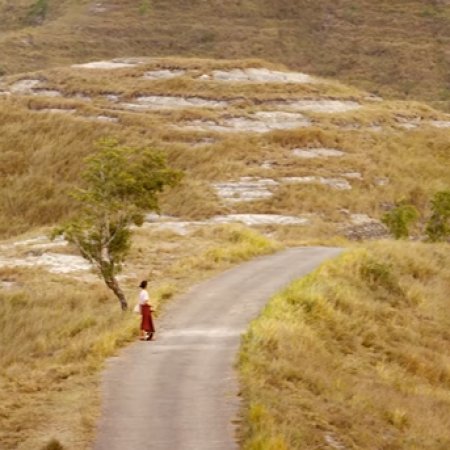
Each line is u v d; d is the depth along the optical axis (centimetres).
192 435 3475
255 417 3559
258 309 6284
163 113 17662
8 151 16400
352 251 8538
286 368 4556
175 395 4062
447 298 8169
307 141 15812
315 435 3553
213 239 10388
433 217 11994
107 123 17050
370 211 13412
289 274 7838
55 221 14275
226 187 13650
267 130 16688
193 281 7612
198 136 16062
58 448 3303
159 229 11144
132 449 3316
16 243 11100
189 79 19175
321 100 18750
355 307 6819
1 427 3619
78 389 4234
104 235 7288
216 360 4766
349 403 4381
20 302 7944
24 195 14962
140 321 5675
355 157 15500
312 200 13300
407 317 7231
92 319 6819
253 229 11788
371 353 6094
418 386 5622
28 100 18862
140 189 7462
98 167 7400
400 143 17225
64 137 16662
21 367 5238
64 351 5394
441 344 6912
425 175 15862
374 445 3744
